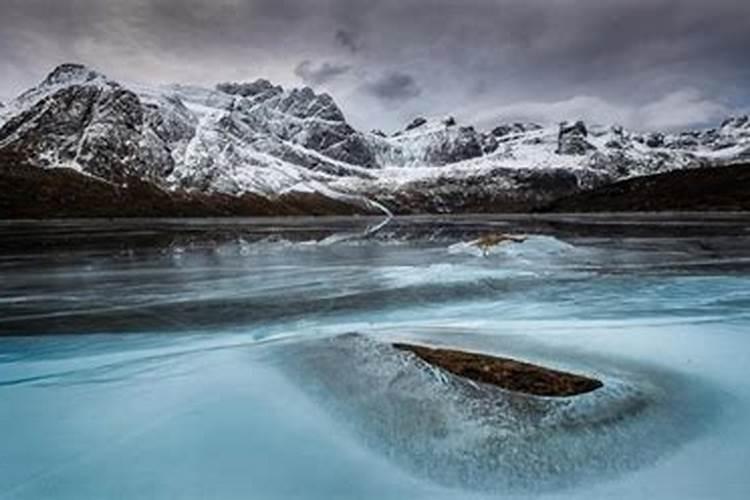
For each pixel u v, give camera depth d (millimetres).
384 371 16109
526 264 42781
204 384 16562
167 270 40750
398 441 12828
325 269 40656
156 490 11312
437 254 51844
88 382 16828
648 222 114750
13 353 19875
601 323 23906
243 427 13773
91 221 176250
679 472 11758
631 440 12797
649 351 19500
